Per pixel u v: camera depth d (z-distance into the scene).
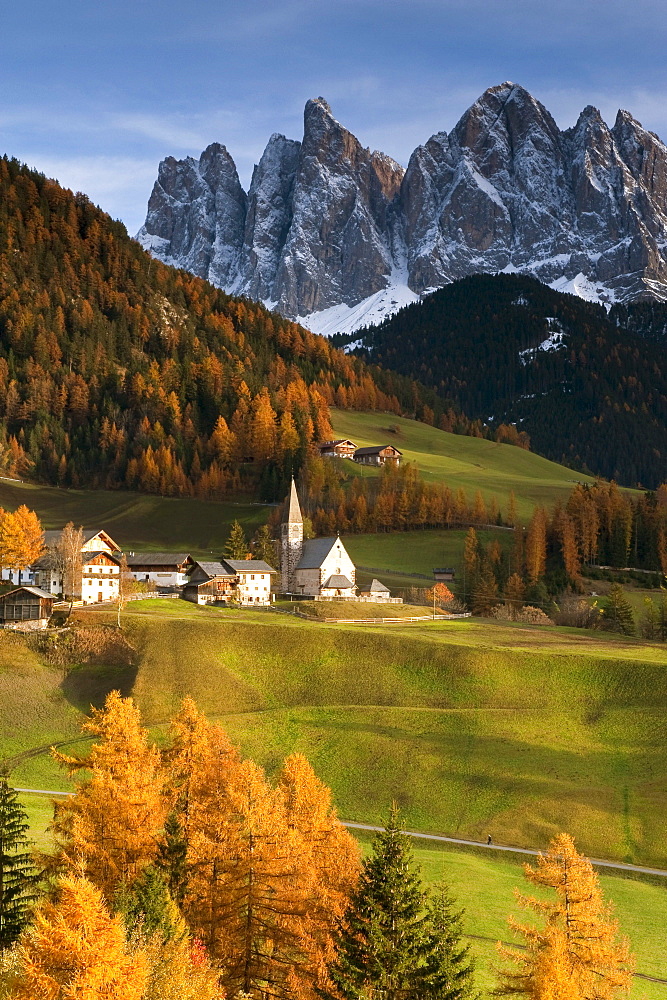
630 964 48.00
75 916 31.66
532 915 73.94
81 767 59.34
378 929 40.62
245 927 44.97
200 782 56.69
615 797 104.50
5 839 51.22
